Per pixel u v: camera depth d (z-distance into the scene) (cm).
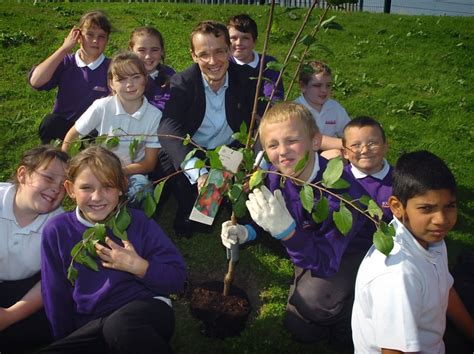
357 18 866
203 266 345
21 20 718
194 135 366
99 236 211
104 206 239
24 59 598
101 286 243
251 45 443
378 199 302
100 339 240
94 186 234
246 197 255
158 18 800
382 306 200
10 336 261
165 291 247
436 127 525
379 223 193
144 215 258
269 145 249
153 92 408
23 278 274
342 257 284
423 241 208
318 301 272
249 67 368
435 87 614
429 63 684
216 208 247
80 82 410
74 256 217
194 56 348
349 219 194
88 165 233
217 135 366
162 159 366
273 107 253
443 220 197
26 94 525
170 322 247
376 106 559
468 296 273
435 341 218
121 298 246
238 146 368
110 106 351
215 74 341
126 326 232
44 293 245
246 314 279
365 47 725
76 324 253
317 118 411
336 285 274
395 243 205
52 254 243
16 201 258
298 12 869
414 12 1258
